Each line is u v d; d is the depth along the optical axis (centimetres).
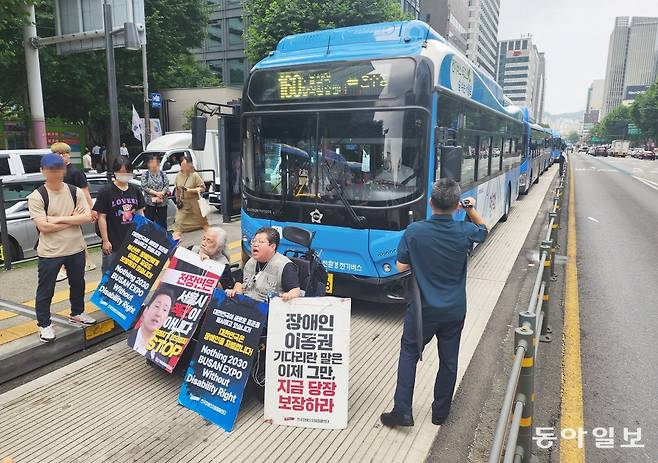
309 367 361
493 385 432
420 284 338
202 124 593
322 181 544
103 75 2088
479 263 838
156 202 734
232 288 439
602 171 3700
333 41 586
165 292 427
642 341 529
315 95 542
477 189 784
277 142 567
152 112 2872
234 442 339
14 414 363
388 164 513
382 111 512
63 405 377
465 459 334
